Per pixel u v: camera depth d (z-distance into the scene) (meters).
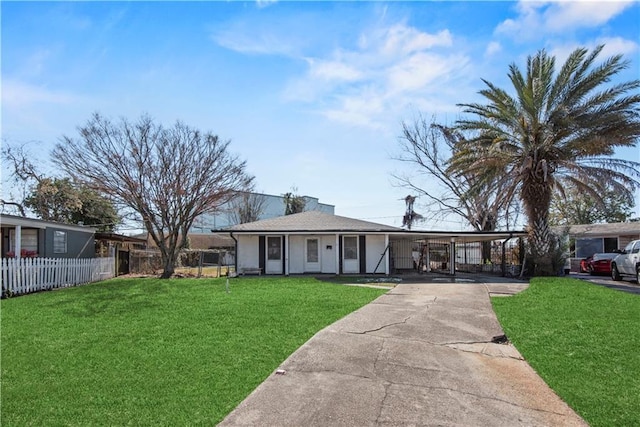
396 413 4.32
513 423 4.20
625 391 5.09
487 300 11.29
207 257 37.22
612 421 4.30
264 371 5.52
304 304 10.58
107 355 6.23
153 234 21.09
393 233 20.73
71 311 9.96
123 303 11.07
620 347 6.93
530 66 19.20
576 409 4.57
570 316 9.40
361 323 8.24
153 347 6.64
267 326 8.09
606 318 9.20
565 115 18.33
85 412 4.29
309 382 5.12
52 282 15.51
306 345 6.64
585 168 18.80
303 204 46.12
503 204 21.80
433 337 7.36
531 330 8.08
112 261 21.80
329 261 22.25
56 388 4.93
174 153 20.86
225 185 22.05
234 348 6.57
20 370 5.57
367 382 5.16
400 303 10.70
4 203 25.30
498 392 5.01
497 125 20.14
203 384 5.05
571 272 27.55
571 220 41.78
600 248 29.69
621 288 15.95
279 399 4.61
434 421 4.16
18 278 13.46
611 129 18.16
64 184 25.98
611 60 18.08
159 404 4.49
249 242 22.20
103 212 27.03
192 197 21.50
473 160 20.84
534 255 19.80
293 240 22.34
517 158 19.84
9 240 18.38
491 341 7.27
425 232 20.69
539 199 19.72
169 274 20.98
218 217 40.31
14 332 7.76
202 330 7.77
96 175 20.03
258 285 15.54
